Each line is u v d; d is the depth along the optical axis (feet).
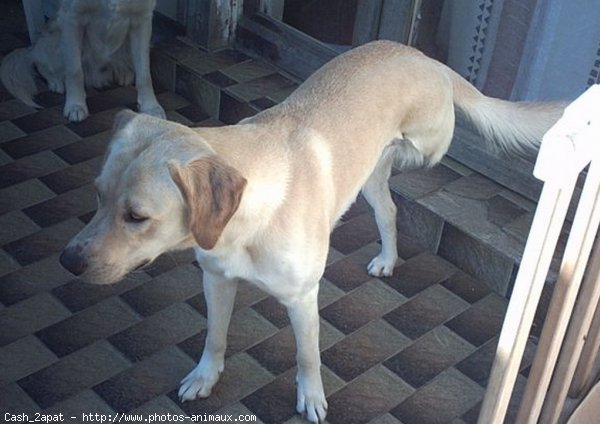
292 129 6.02
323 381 6.96
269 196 5.69
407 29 8.48
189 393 6.71
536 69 8.28
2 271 7.57
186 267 7.75
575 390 6.45
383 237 7.71
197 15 9.59
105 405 6.67
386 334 7.37
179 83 9.59
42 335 7.09
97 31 9.12
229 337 7.21
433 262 8.00
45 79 9.59
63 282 7.52
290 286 5.99
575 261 5.24
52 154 8.73
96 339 7.11
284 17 9.52
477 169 8.29
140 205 5.29
